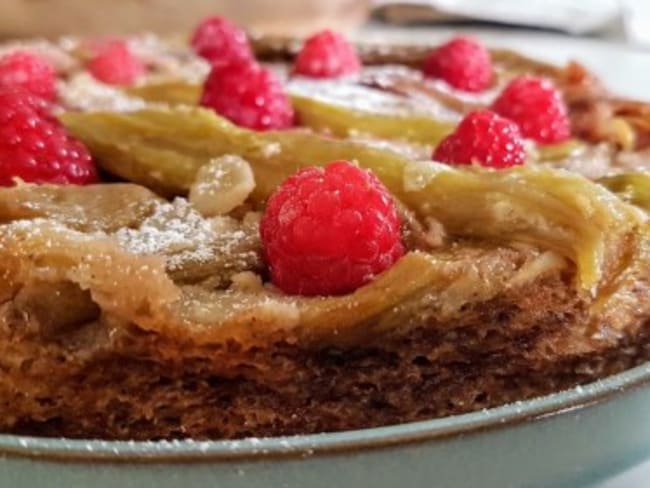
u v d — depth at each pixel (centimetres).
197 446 9
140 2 27
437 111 18
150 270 11
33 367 11
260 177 14
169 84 19
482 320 12
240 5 28
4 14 26
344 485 10
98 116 15
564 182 12
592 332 12
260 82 17
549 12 33
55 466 9
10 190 13
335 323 11
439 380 12
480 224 13
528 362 12
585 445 11
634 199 14
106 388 12
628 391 11
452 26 33
